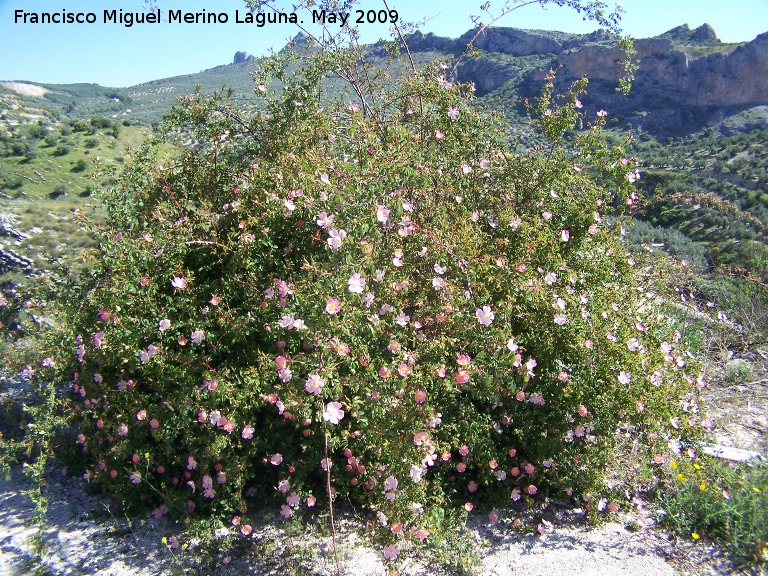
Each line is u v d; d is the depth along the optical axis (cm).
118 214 349
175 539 248
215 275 321
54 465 338
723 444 334
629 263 369
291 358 251
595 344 275
